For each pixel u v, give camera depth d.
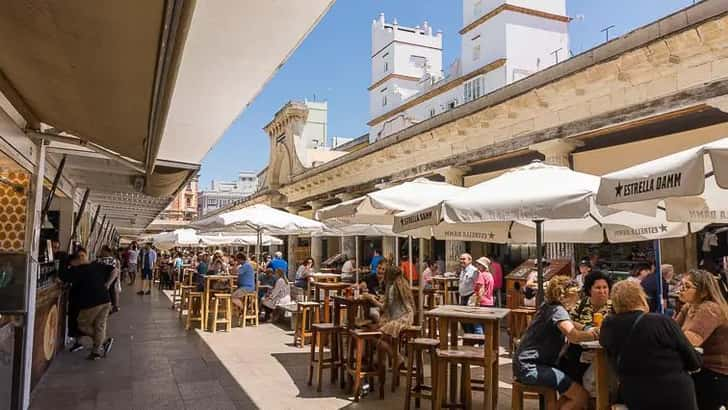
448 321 6.17
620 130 10.62
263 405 6.36
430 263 17.12
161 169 8.73
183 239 20.20
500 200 5.30
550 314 5.11
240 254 14.24
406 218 6.84
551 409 4.89
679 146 9.92
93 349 8.95
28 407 6.14
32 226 6.05
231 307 12.77
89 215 18.44
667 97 9.24
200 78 5.12
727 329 4.40
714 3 8.20
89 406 6.31
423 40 46.62
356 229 13.87
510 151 12.84
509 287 11.99
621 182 4.38
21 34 3.23
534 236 7.97
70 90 4.23
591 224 7.52
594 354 4.77
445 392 6.19
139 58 3.25
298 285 15.48
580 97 10.94
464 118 13.98
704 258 10.41
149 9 2.57
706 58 8.69
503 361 8.85
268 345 10.23
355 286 10.31
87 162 10.53
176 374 7.88
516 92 12.22
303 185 27.80
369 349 7.09
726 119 9.27
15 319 5.55
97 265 9.33
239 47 4.38
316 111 54.03
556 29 32.12
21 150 5.45
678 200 5.27
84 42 3.14
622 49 9.69
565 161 11.66
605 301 5.74
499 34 31.42
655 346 3.88
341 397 6.72
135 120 4.70
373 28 49.00
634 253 11.96
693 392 3.87
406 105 40.34
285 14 3.76
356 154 20.66
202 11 3.73
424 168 16.59
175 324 13.09
